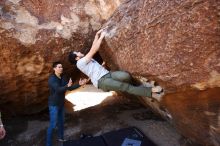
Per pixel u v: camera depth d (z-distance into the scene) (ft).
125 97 23.47
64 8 18.43
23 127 20.49
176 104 12.92
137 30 12.36
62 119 17.16
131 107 22.08
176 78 11.40
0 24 16.52
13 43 16.88
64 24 18.10
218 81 10.49
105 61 17.70
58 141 18.02
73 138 18.39
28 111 21.67
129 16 13.16
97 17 18.84
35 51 17.56
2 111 20.84
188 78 11.03
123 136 17.37
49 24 17.80
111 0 17.56
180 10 10.31
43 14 17.92
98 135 18.31
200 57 10.28
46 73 18.90
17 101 20.45
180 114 13.35
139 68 12.85
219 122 11.65
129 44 13.03
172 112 13.85
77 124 20.16
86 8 18.81
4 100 19.93
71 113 22.20
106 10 18.33
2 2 17.15
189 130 14.08
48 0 18.29
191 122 13.16
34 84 19.60
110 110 21.89
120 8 14.42
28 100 20.70
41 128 20.16
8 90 19.19
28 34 17.20
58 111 16.76
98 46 14.21
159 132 17.70
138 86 13.56
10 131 20.01
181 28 10.36
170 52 11.02
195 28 9.98
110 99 24.49
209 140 13.12
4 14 16.89
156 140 16.94
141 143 16.46
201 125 12.72
